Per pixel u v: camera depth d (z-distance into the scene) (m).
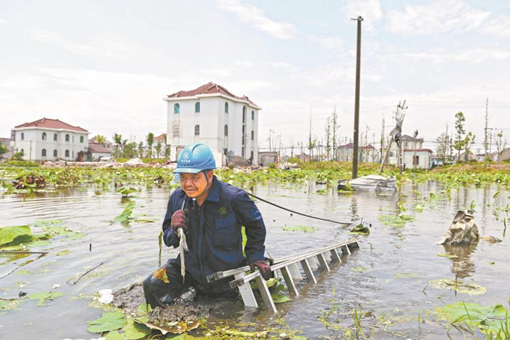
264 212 7.58
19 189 12.25
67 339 2.23
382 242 4.91
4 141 89.50
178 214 2.71
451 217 7.13
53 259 3.87
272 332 2.36
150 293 2.75
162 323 2.42
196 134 46.56
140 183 16.00
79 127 75.94
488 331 2.28
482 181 22.56
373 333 2.31
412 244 4.80
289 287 3.08
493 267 3.78
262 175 21.83
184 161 2.63
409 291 3.09
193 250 2.85
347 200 10.21
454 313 2.51
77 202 8.80
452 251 4.43
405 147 63.34
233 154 48.31
